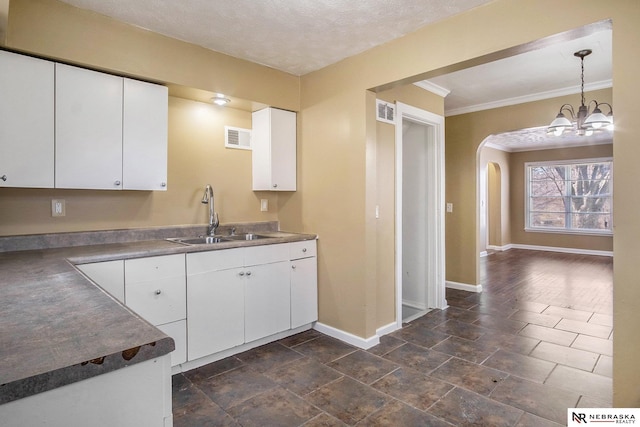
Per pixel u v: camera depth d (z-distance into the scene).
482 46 2.17
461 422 1.92
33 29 2.03
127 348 0.78
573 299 4.31
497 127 4.47
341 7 2.19
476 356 2.73
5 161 1.99
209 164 3.14
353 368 2.54
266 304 2.88
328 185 3.14
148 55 2.46
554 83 3.73
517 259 7.27
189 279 2.44
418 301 4.09
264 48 2.77
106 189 2.38
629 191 1.68
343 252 3.03
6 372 0.66
